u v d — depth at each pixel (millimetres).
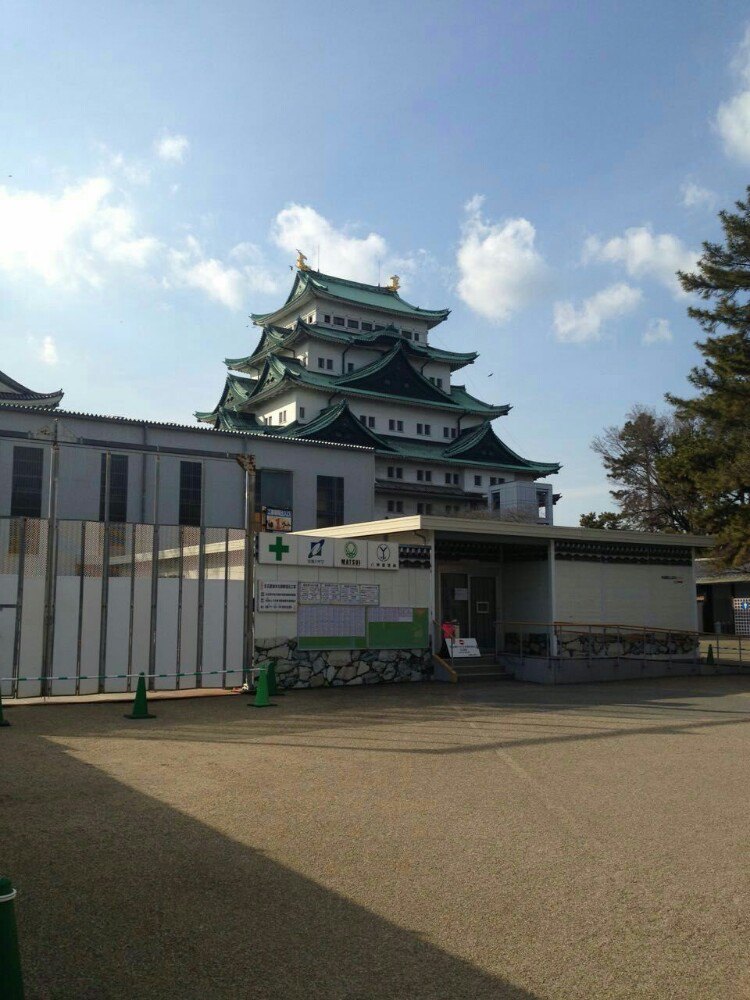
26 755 10500
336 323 67688
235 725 13438
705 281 30484
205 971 4445
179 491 36125
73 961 4543
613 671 23562
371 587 21094
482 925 5125
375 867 6219
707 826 7453
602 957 4680
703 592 45656
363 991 4246
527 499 58875
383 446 57844
